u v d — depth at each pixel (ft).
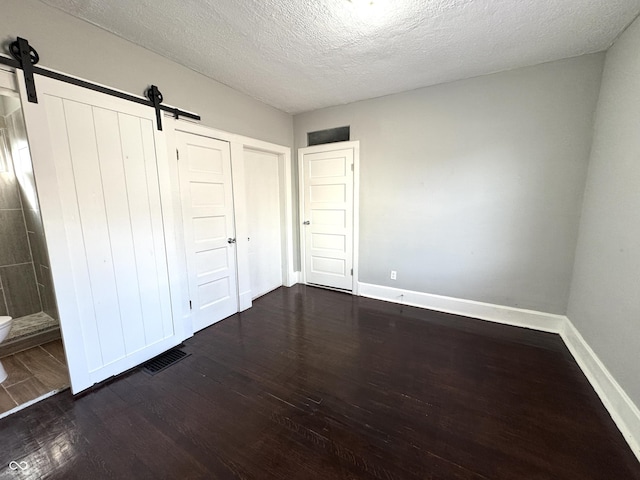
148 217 7.39
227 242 10.07
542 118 8.29
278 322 9.90
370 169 11.39
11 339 7.91
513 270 9.27
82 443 5.01
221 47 7.13
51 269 5.70
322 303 11.61
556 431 5.15
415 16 5.91
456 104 9.41
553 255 8.64
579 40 6.88
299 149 12.99
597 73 7.54
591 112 7.72
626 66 6.16
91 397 6.19
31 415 5.67
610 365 5.88
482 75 8.91
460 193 9.77
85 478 4.38
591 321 6.94
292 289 13.41
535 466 4.49
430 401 5.97
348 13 5.79
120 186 6.74
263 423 5.44
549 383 6.48
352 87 9.82
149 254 7.48
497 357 7.56
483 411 5.66
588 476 4.32
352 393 6.26
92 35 6.16
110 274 6.69
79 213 6.05
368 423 5.41
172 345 8.21
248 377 6.87
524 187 8.79
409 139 10.39
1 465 4.60
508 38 6.80
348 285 12.73
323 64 8.09
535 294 9.04
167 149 7.80
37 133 5.34
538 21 6.11
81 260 6.15
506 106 8.70
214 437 5.13
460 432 5.16
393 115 10.57
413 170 10.48
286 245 13.46
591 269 7.16
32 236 8.89
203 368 7.27
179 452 4.82
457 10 5.71
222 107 9.46
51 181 5.59
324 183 12.56
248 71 8.52
